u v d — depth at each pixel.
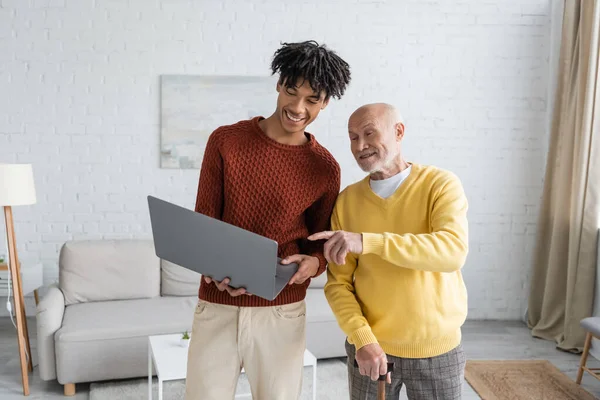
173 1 4.47
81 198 4.54
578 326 4.06
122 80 4.48
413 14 4.67
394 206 1.80
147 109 4.53
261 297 1.68
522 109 4.78
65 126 4.47
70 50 4.42
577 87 4.10
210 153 1.75
